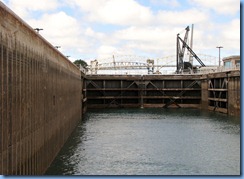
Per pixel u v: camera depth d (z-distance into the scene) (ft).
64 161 90.43
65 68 120.88
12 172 52.42
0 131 46.93
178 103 267.59
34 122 67.62
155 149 106.83
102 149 106.32
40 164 73.36
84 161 90.79
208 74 244.42
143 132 141.49
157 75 262.88
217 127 155.12
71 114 140.46
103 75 259.39
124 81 264.93
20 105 57.31
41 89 75.10
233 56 261.85
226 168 84.64
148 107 266.77
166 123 171.32
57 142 98.99
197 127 155.74
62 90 111.55
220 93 222.69
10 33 52.16
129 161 91.25
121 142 118.42
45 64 80.12
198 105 265.95
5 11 49.80
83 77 221.87
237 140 121.39
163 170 82.43
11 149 52.06
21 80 58.23
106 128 153.79
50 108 86.74
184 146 111.55
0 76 47.11
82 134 136.56
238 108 191.62
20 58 57.77
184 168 84.43
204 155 98.48
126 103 266.57
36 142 69.31
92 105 262.47
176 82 266.77
